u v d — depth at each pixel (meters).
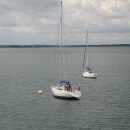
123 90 64.25
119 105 50.31
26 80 81.94
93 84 73.75
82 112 46.16
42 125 39.94
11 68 121.25
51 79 84.00
